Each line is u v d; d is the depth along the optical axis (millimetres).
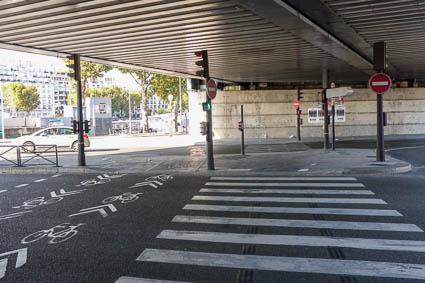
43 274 4320
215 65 19969
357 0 9391
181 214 7031
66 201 8602
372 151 17312
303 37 12852
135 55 16703
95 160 16891
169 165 14367
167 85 45750
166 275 4191
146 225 6320
